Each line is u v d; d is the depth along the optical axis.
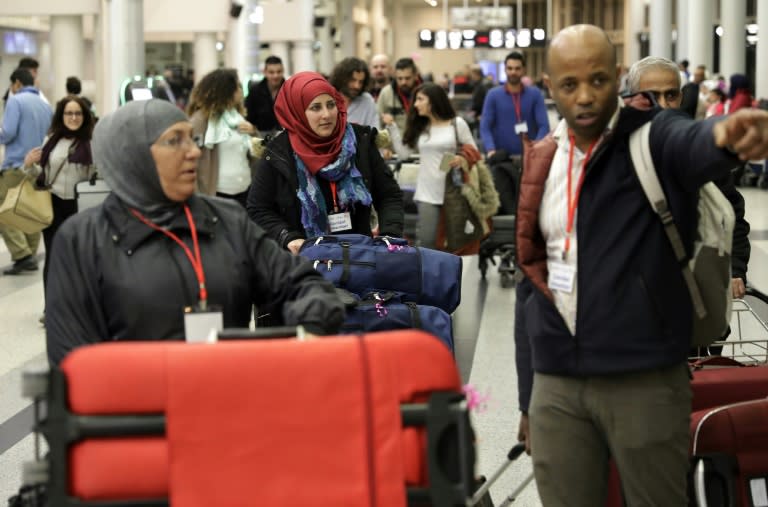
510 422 5.69
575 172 2.98
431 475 2.28
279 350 2.29
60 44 20.69
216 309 2.84
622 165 2.90
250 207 5.15
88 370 2.24
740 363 4.10
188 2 20.25
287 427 2.28
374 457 2.28
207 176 8.48
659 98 4.21
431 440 2.29
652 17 32.31
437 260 4.46
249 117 11.23
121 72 16.92
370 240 4.58
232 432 2.27
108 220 2.97
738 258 4.38
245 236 3.08
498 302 9.05
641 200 2.89
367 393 2.29
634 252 2.89
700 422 3.30
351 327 4.18
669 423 2.92
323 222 5.12
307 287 3.04
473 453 2.32
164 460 2.25
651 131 2.87
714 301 3.00
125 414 2.25
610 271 2.89
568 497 3.06
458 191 8.38
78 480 2.24
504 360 7.02
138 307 2.91
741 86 19.34
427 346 2.32
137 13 16.98
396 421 2.30
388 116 9.82
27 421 5.86
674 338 2.91
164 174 2.95
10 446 5.43
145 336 2.92
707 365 4.08
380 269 4.41
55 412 2.24
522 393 3.22
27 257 10.73
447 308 4.46
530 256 3.09
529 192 3.07
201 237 3.01
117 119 2.97
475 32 40.00
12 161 10.55
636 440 2.92
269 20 29.64
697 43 32.91
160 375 2.26
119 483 2.24
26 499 2.44
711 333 3.03
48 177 8.31
